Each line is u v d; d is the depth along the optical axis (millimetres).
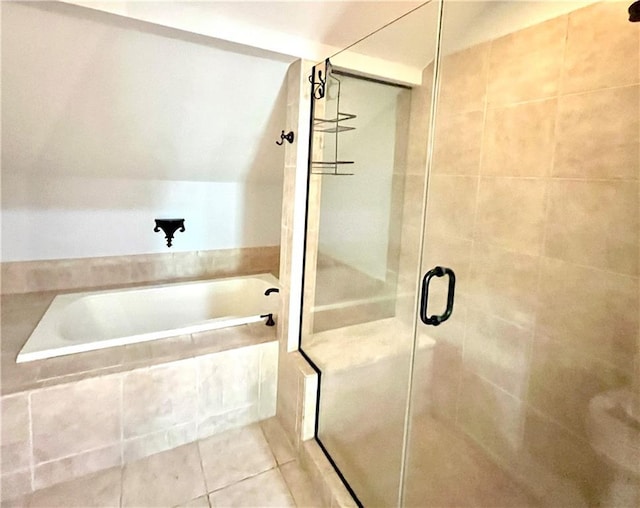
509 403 1746
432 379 2092
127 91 1779
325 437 1797
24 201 2289
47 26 1423
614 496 1393
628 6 1242
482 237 1802
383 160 2025
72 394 1562
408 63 1880
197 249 2836
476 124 1773
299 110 1754
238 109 2035
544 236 1555
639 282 1280
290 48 1673
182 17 1464
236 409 1982
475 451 1893
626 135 1275
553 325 1551
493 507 1605
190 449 1840
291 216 1867
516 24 1569
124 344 1880
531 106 1551
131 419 1707
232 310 2771
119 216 2545
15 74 1591
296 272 1895
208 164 2492
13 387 1496
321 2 1479
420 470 1741
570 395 1510
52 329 1905
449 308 1977
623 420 1350
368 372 1911
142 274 2688
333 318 2020
